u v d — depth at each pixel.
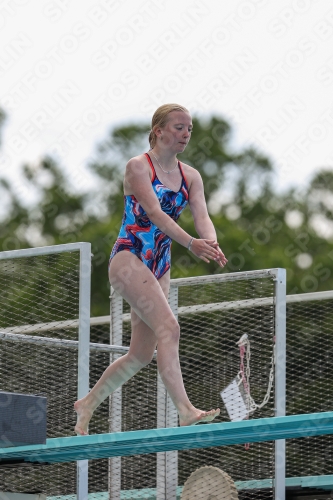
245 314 23.28
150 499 23.14
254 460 22.73
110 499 21.69
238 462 23.00
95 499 23.02
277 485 20.58
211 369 23.59
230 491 20.47
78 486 19.55
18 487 21.77
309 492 22.23
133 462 23.67
